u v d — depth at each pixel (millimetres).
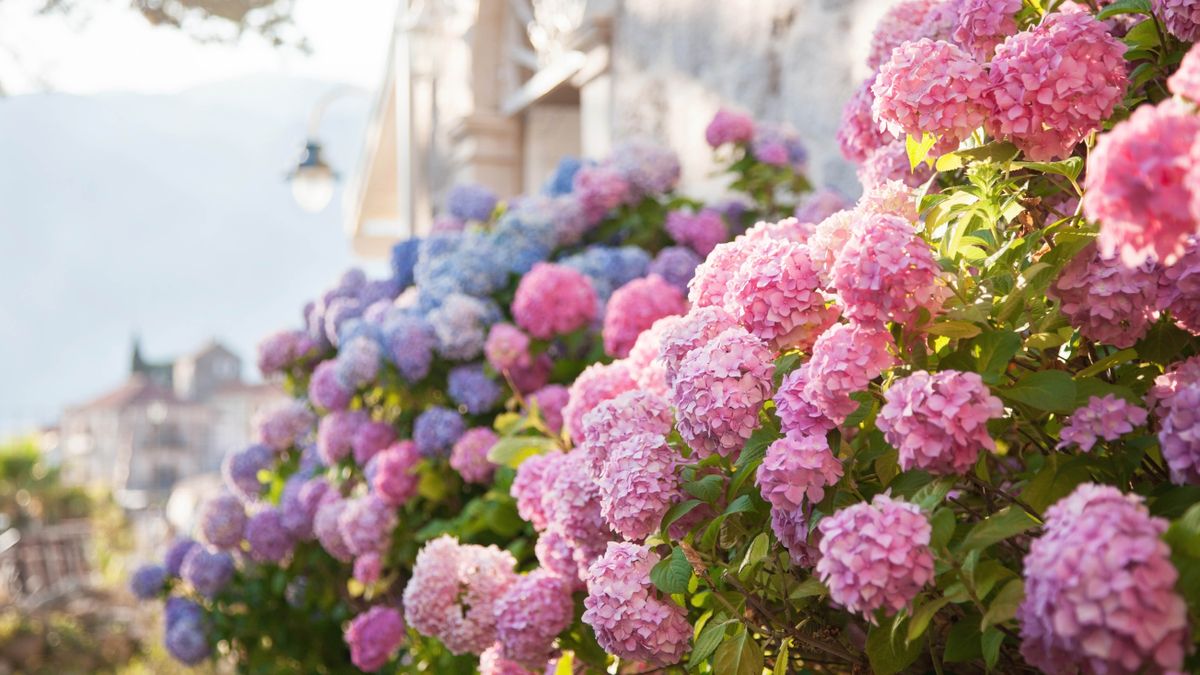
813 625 1374
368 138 8742
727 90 3613
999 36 1371
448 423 2830
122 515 13523
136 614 8609
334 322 3773
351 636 2742
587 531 1509
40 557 11062
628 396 1464
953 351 1155
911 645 1150
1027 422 1189
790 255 1249
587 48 4613
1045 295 1198
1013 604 973
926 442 1016
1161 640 800
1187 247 1062
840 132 1811
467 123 6078
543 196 3342
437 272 3242
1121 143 833
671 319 1688
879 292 1094
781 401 1196
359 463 3275
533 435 2371
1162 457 1131
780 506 1164
